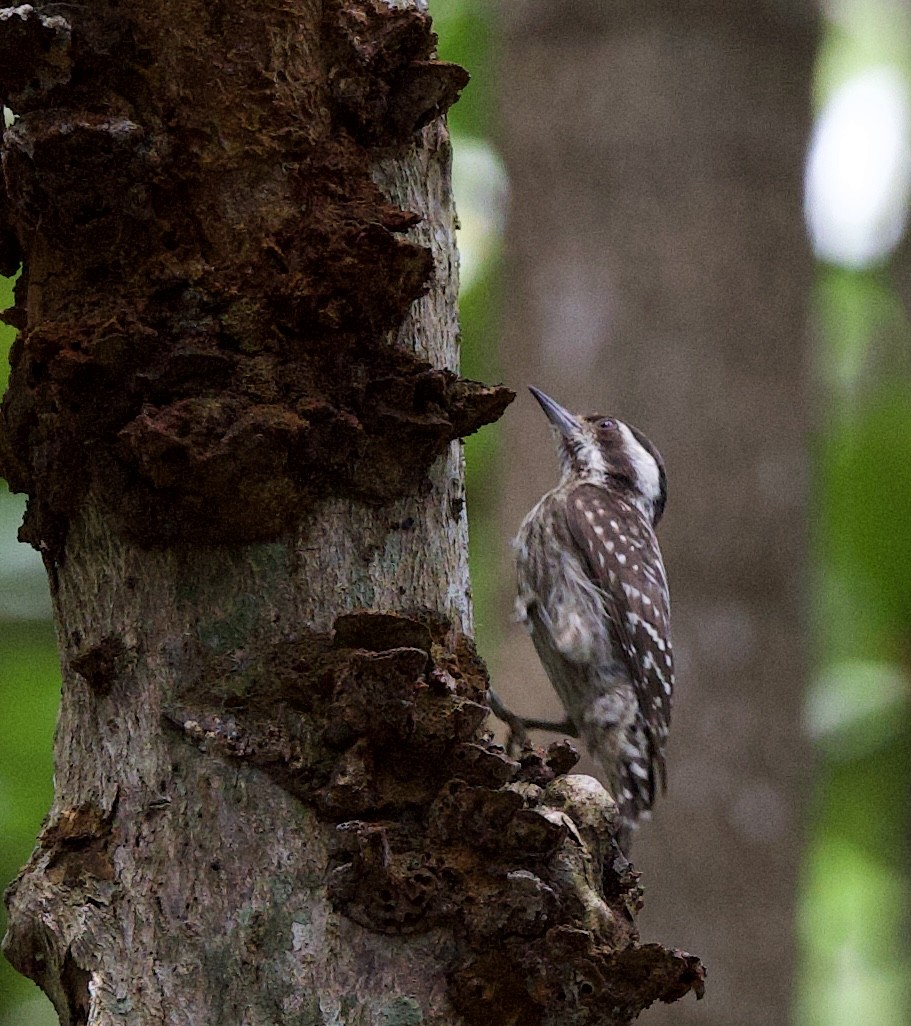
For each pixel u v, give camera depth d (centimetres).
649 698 1346
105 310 595
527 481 1488
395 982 571
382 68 620
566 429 1407
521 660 1476
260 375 592
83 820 604
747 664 1432
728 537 1440
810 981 1970
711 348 1447
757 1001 1410
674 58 1460
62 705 636
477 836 584
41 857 611
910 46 2084
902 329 1928
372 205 611
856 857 1905
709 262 1451
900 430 1809
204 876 580
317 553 606
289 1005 567
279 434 580
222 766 586
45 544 630
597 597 1349
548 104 1486
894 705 1778
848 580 1800
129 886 586
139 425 572
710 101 1459
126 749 601
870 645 1817
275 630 599
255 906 575
